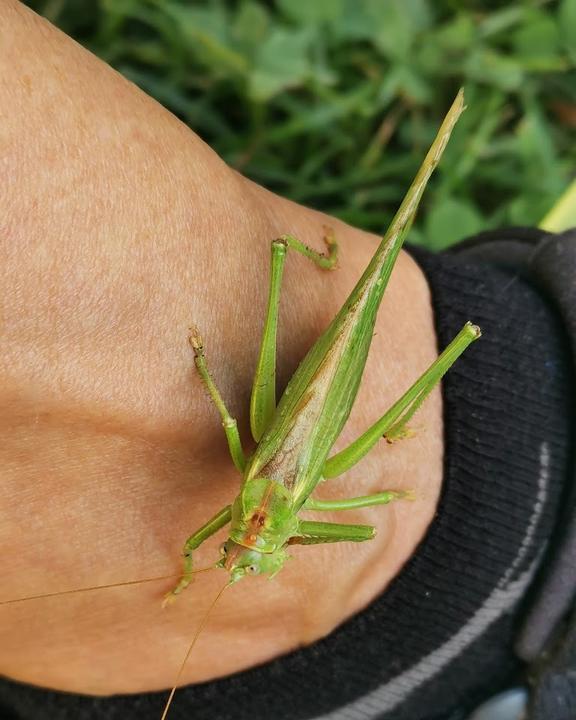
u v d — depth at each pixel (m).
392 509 0.14
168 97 0.25
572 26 0.25
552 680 0.14
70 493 0.13
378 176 0.25
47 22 0.12
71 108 0.12
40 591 0.13
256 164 0.25
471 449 0.14
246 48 0.24
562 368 0.15
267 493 0.13
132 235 0.12
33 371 0.11
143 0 0.25
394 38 0.24
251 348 0.13
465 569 0.14
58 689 0.15
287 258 0.14
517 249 0.16
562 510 0.14
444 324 0.15
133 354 0.12
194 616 0.14
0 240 0.11
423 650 0.15
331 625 0.15
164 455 0.13
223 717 0.15
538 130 0.25
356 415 0.14
